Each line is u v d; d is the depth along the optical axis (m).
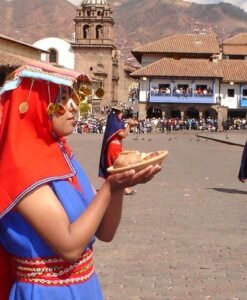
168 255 8.84
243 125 77.25
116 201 3.59
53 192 3.34
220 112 77.06
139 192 15.70
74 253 3.25
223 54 94.69
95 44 104.00
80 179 3.65
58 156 3.47
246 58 94.25
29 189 3.22
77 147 38.81
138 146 41.97
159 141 49.91
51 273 3.36
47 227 3.22
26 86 3.42
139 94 77.75
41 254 3.35
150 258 8.65
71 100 3.56
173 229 10.70
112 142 13.73
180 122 75.62
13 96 3.40
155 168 3.24
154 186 17.12
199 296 7.00
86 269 3.48
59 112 3.45
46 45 103.94
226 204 13.84
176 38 87.88
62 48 104.19
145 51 85.56
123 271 7.98
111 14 104.69
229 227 10.97
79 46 103.88
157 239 9.87
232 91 77.94
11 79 3.43
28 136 3.38
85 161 26.94
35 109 3.41
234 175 20.88
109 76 104.00
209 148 39.41
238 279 7.69
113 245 9.39
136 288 7.27
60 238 3.21
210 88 77.19
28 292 3.37
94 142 46.25
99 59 104.12
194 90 77.25
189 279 7.67
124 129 13.78
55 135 3.53
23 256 3.37
